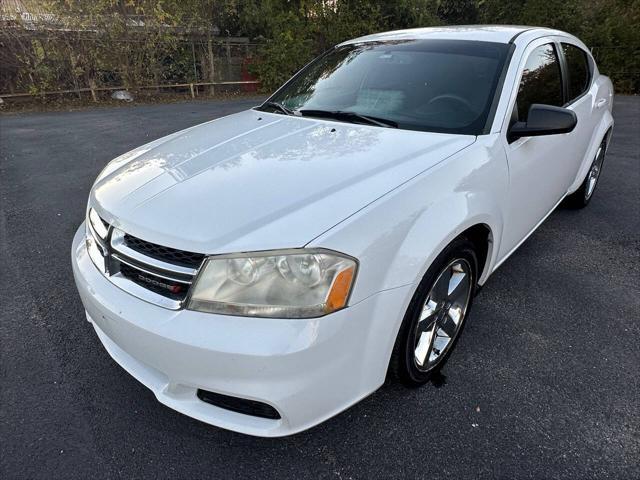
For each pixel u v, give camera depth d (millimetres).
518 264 3348
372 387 1788
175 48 13234
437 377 2250
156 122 9062
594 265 3344
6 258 3484
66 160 6324
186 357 1569
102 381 2248
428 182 1885
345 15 14766
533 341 2516
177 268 1618
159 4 12461
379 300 1655
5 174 5691
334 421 2004
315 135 2348
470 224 1995
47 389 2193
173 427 1990
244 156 2143
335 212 1643
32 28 11594
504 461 1812
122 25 12383
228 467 1809
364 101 2705
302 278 1530
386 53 2984
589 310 2797
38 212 4422
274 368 1505
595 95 3799
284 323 1516
